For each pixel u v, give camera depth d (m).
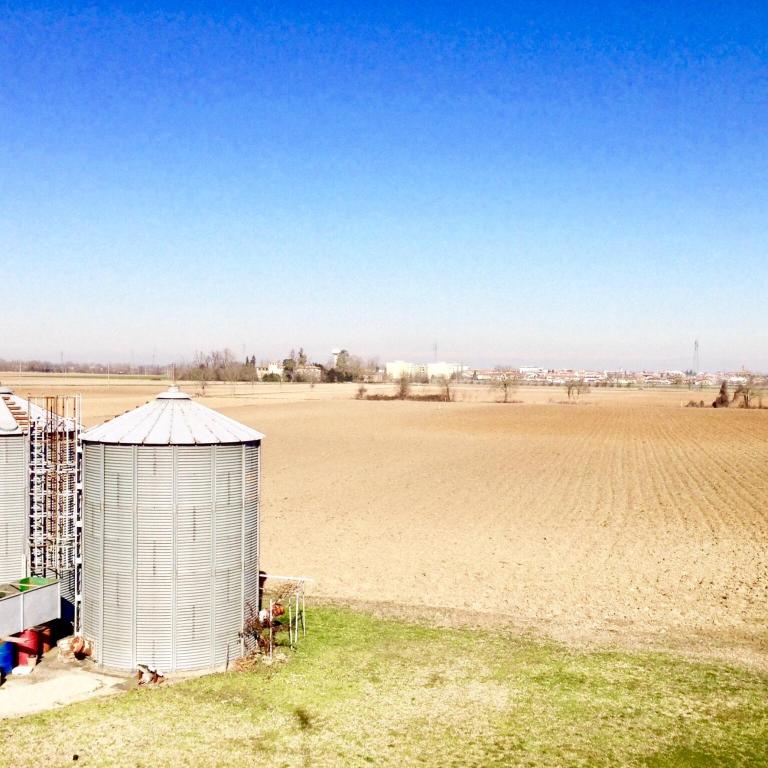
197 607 19.00
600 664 19.86
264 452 70.00
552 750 15.32
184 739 15.49
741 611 24.98
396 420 105.56
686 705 17.44
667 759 15.03
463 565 30.80
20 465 21.22
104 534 19.06
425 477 55.44
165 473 18.69
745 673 19.42
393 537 35.94
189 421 19.50
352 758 14.88
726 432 93.75
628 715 16.89
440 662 19.83
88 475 19.59
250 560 20.22
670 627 23.22
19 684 18.06
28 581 20.36
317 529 37.66
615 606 25.42
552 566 30.83
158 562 18.75
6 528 21.14
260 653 20.12
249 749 15.16
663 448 75.88
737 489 51.03
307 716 16.61
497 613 24.38
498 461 64.81
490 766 14.66
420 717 16.66
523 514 42.00
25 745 15.14
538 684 18.50
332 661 19.75
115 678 18.48
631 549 33.94
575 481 54.28
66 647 19.53
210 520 19.11
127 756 14.80
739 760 15.04
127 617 18.86
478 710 17.03
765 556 32.75
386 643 21.19
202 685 18.14
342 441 79.38
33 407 22.91
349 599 25.62
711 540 35.84
